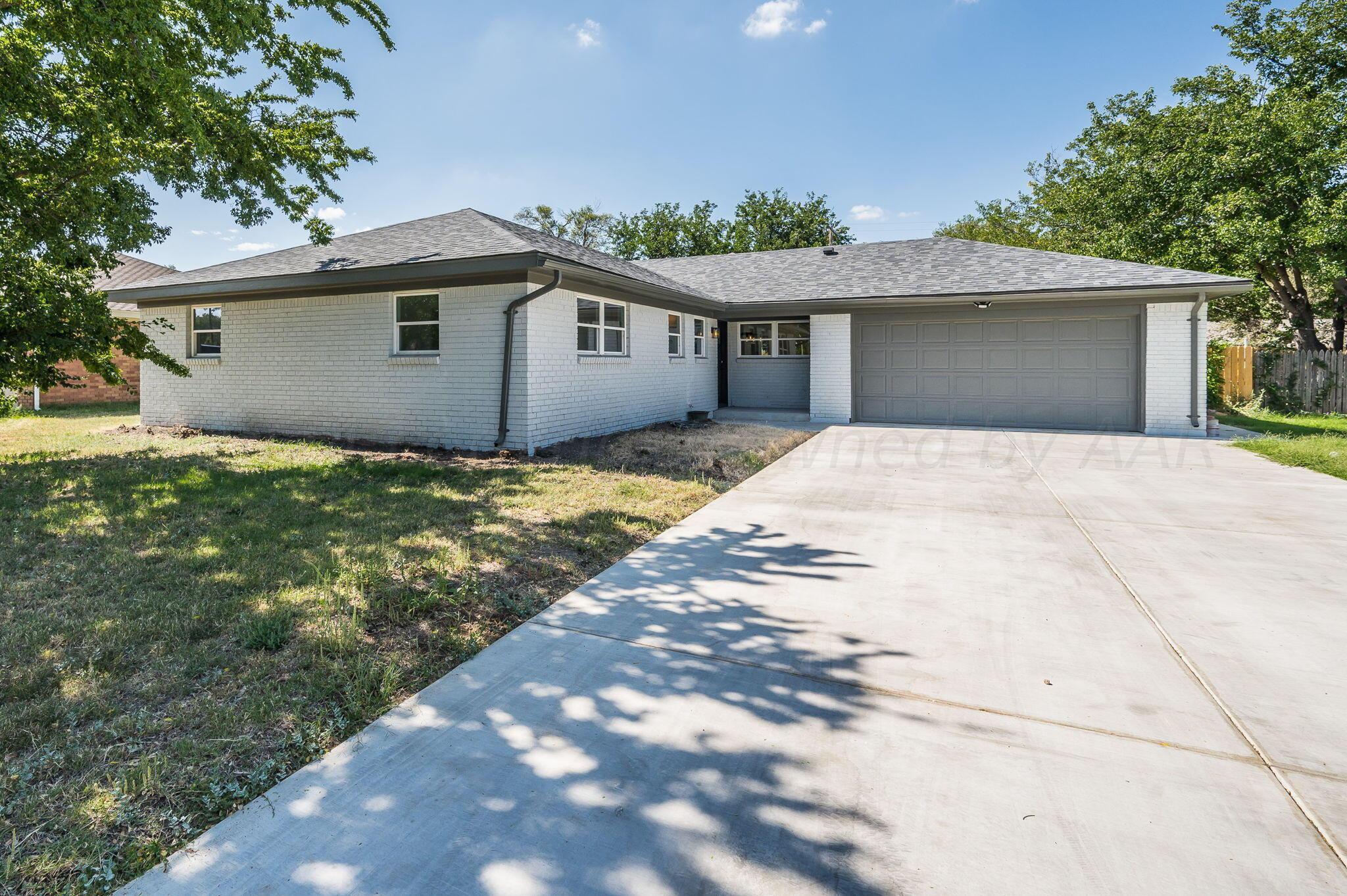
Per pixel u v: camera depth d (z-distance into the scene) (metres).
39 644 3.13
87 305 8.43
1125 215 19.81
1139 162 19.22
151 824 2.01
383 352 10.17
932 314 13.24
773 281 15.38
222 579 4.01
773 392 16.16
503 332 9.24
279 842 1.94
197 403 11.98
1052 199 31.73
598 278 9.65
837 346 13.74
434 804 2.12
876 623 3.57
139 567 4.23
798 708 2.70
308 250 11.38
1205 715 2.62
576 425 10.33
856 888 1.76
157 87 6.64
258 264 11.17
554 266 8.59
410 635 3.36
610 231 44.75
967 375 13.09
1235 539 5.12
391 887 1.78
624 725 2.58
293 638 3.25
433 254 9.34
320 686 2.82
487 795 2.16
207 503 5.99
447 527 5.33
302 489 6.69
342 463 8.36
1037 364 12.59
